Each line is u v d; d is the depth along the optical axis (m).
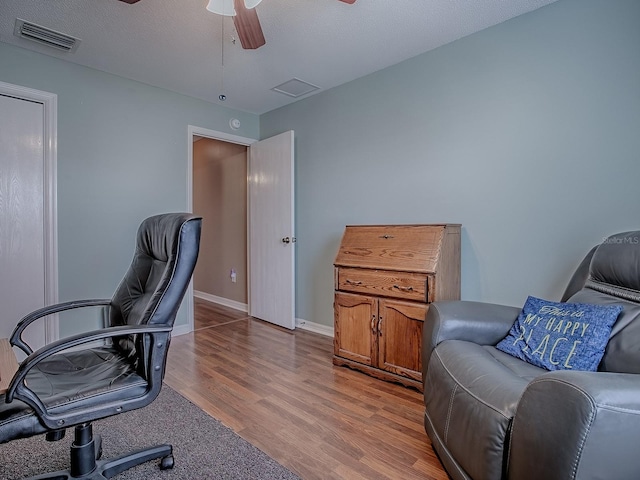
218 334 3.38
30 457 1.54
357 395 2.13
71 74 2.72
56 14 2.10
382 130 2.88
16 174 2.54
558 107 2.04
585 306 1.52
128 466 1.38
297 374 2.44
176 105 3.33
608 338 1.38
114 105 2.95
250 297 4.07
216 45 2.47
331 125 3.28
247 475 1.43
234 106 3.74
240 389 2.21
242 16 1.72
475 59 2.35
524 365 1.49
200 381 2.32
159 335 1.27
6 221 2.51
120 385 1.22
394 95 2.79
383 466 1.49
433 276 2.13
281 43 2.45
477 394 1.25
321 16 2.12
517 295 2.21
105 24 2.21
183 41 2.41
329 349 2.95
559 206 2.05
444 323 1.74
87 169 2.81
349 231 2.74
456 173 2.46
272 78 3.04
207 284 5.06
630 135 1.82
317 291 3.46
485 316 1.79
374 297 2.40
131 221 3.05
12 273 2.54
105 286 2.92
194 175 5.29
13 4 2.00
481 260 2.36
